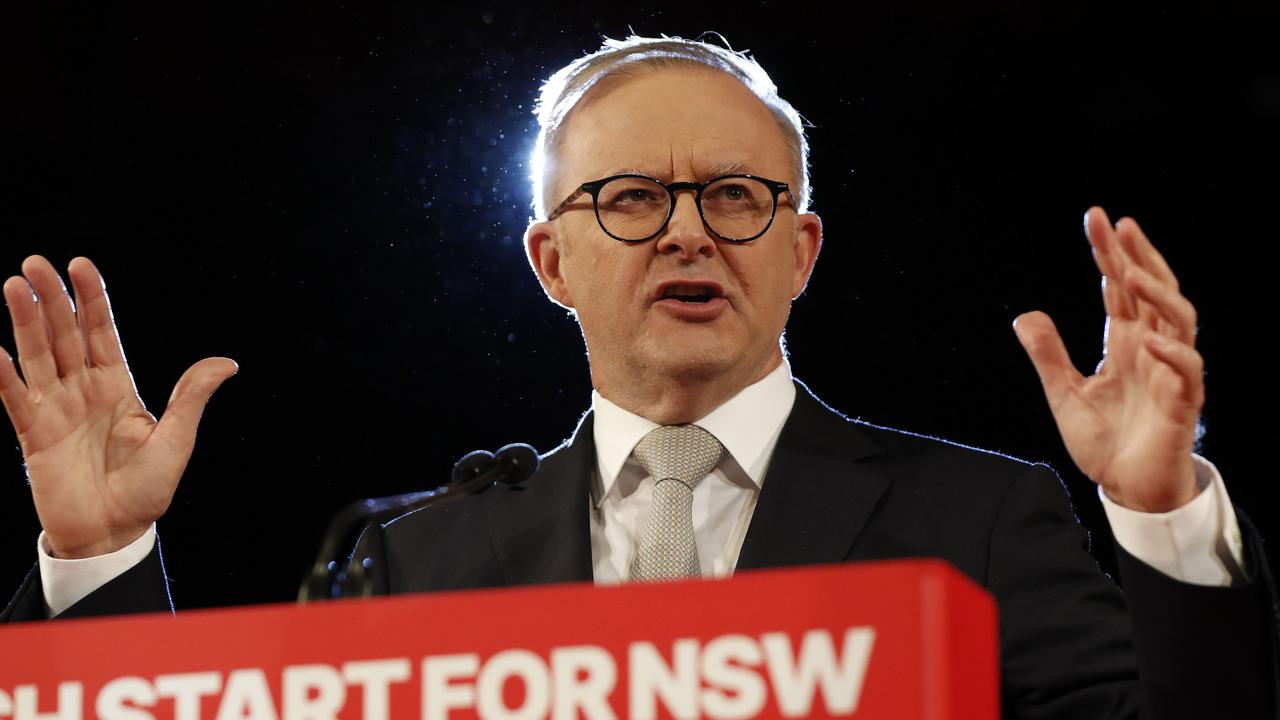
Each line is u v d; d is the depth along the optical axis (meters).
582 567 5.45
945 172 10.32
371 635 2.87
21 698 3.06
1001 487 5.41
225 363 5.17
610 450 5.80
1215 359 10.15
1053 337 4.09
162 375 11.11
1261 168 10.16
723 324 5.58
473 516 5.84
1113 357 3.99
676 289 5.61
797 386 6.03
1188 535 3.79
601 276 5.72
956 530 5.28
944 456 5.62
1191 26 10.17
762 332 5.69
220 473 10.80
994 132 10.33
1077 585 5.06
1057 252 10.21
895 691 2.51
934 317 10.21
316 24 11.07
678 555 5.31
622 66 6.03
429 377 10.72
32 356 4.95
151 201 11.29
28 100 11.40
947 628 2.50
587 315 5.83
